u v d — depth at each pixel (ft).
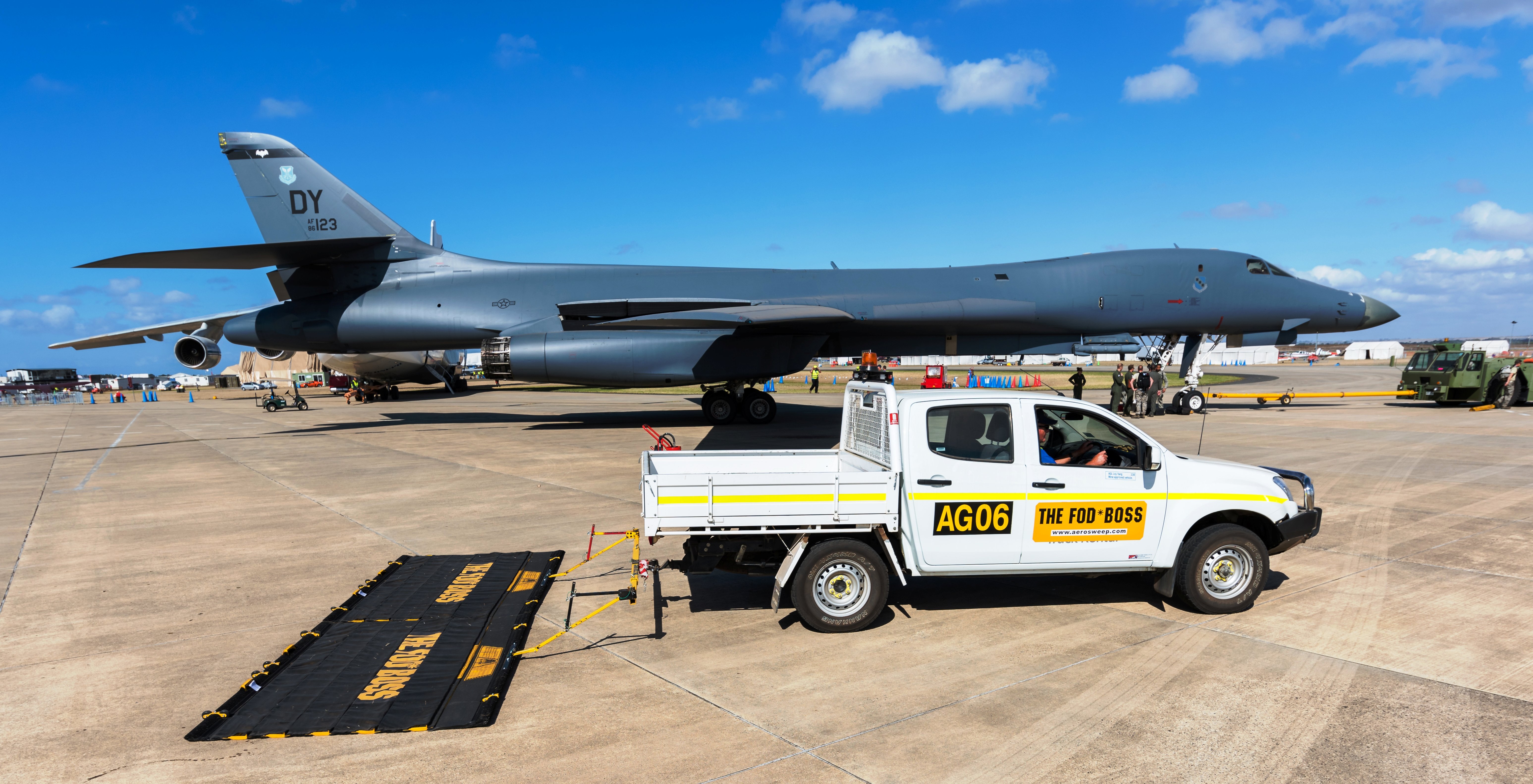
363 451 51.93
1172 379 158.71
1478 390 75.72
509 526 27.76
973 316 60.29
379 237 61.62
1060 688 13.85
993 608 18.34
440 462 45.70
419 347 65.72
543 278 62.85
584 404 105.19
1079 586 20.10
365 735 12.19
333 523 28.76
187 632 17.20
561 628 17.24
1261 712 12.86
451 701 13.34
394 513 30.42
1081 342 66.28
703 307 59.41
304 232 62.44
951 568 17.12
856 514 16.67
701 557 17.47
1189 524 17.57
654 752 11.63
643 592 19.89
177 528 28.37
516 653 15.29
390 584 20.35
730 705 13.25
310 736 12.16
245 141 61.16
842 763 11.27
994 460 17.13
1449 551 23.20
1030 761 11.32
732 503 16.42
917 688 13.93
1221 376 182.60
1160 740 11.93
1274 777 10.82
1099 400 95.71
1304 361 353.31
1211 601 17.70
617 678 14.47
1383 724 12.39
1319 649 15.62
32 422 97.30
